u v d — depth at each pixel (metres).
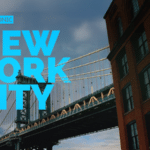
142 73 27.81
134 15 29.97
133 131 29.03
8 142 110.44
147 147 25.20
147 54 26.22
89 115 63.69
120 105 31.72
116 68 33.53
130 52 29.53
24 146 113.69
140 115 26.66
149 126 25.98
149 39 25.66
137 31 28.47
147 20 26.14
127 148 29.42
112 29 35.94
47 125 84.50
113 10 35.41
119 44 32.28
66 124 76.19
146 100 25.94
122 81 31.92
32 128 94.19
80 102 67.88
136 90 27.80
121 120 31.25
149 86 26.34
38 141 108.88
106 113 60.47
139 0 27.70
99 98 60.28
